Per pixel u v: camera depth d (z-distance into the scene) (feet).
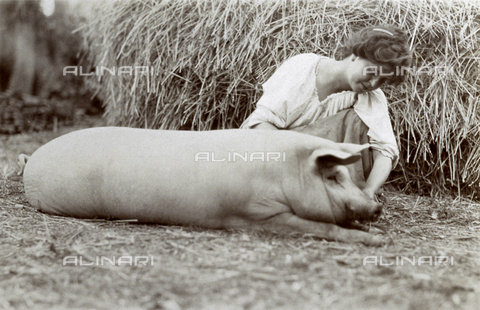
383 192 13.73
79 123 23.88
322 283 7.89
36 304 7.38
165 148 10.32
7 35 27.94
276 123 11.01
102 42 17.67
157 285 7.85
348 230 9.62
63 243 9.47
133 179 10.24
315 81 11.05
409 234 10.59
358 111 10.92
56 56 27.84
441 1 14.10
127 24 15.75
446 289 7.75
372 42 9.92
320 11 14.11
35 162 11.30
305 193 9.64
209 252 8.96
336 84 11.00
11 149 19.47
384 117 10.94
